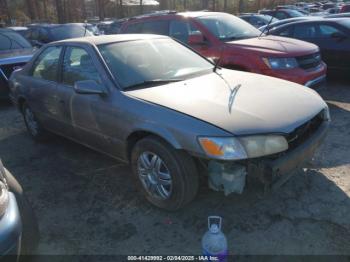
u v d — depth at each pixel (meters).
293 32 8.04
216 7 43.22
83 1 42.12
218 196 3.30
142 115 3.00
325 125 3.21
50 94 4.26
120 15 42.12
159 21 7.14
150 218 3.09
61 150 4.78
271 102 3.01
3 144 5.21
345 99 6.38
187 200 2.93
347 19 7.62
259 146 2.59
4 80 7.07
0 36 8.27
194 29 6.50
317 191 3.31
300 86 3.64
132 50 3.83
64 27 11.64
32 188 3.78
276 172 2.63
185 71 3.82
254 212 3.06
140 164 3.20
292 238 2.73
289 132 2.71
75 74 3.90
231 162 2.69
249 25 7.09
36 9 37.44
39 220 3.18
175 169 2.84
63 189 3.70
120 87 3.34
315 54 5.82
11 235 1.99
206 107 2.87
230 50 5.88
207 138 2.59
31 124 5.12
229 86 3.38
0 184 2.14
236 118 2.70
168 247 2.73
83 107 3.68
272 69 5.40
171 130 2.77
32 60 4.89
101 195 3.53
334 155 4.07
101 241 2.86
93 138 3.77
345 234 2.74
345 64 7.28
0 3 32.91
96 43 3.81
